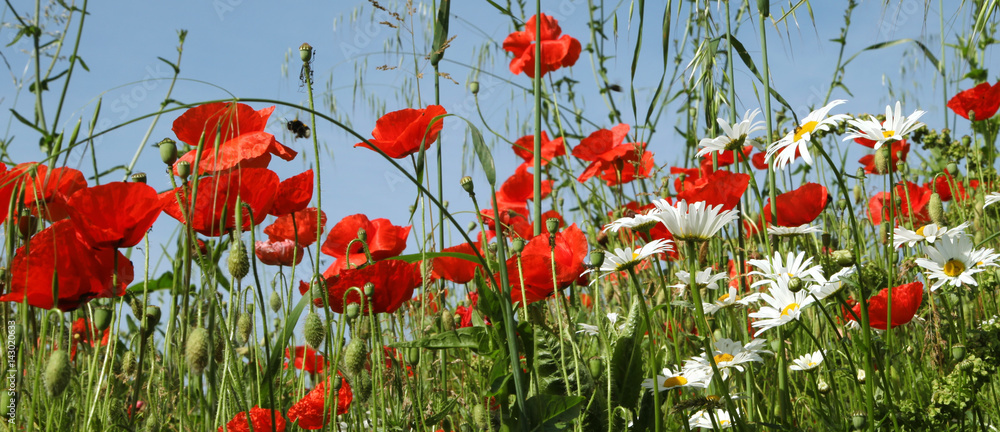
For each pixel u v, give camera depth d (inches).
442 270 84.6
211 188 63.2
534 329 77.6
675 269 113.9
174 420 73.7
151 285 93.7
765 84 93.7
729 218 66.7
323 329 62.7
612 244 127.0
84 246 56.5
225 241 71.6
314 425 71.9
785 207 97.2
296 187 71.5
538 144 93.2
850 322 85.7
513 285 75.4
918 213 128.5
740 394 77.3
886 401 71.0
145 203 56.7
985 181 138.6
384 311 72.1
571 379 75.5
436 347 73.3
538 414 68.2
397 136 89.2
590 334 91.4
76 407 65.0
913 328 102.5
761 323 73.8
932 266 82.6
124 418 67.2
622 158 137.1
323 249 92.5
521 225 122.3
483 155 64.1
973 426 74.3
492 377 73.1
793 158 70.1
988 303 99.8
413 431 78.2
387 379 77.0
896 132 67.8
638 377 72.9
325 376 63.7
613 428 74.4
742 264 97.7
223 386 59.1
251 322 67.7
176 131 68.4
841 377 90.4
